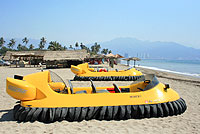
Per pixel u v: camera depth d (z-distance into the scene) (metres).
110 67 33.00
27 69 25.72
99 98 5.04
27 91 4.75
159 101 5.21
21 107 4.86
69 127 4.57
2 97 7.80
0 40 108.62
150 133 4.32
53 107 4.82
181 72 27.80
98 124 4.76
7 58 36.00
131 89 6.46
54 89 5.73
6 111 5.86
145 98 5.17
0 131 4.33
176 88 10.73
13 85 4.69
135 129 4.51
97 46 130.12
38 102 4.85
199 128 4.63
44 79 5.06
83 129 4.47
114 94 5.14
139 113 5.04
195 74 23.86
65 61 32.44
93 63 44.75
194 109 6.26
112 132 4.34
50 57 29.69
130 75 13.26
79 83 12.10
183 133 4.35
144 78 6.17
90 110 4.88
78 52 31.22
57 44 75.31
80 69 13.34
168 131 4.45
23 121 4.88
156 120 5.07
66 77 15.77
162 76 18.41
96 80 13.23
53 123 4.78
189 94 8.95
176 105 5.39
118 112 4.99
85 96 5.05
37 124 4.70
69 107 4.86
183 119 5.20
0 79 14.13
